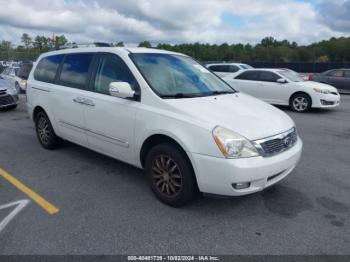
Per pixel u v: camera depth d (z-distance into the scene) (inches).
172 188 140.2
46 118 217.6
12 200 149.3
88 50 187.2
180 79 165.0
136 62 158.6
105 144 169.6
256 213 138.6
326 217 136.0
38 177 177.3
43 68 222.8
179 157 132.6
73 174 181.9
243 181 121.8
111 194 156.0
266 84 447.5
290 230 125.6
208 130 123.8
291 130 145.6
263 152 126.2
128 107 150.8
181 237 120.3
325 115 398.9
